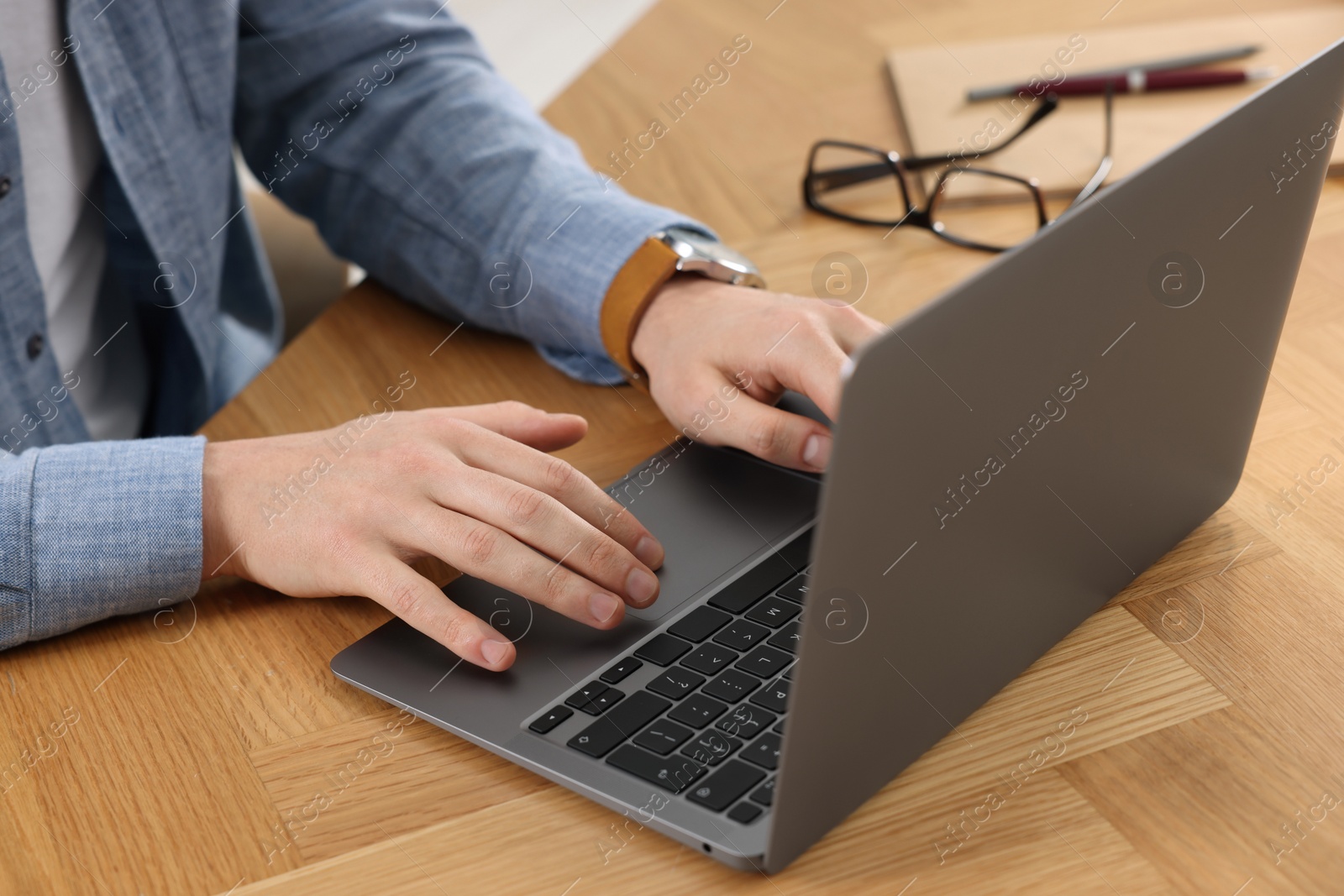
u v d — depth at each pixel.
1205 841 0.42
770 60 1.18
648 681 0.50
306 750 0.49
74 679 0.54
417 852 0.44
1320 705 0.48
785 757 0.39
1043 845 0.42
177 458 0.60
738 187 0.96
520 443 0.63
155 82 0.85
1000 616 0.47
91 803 0.47
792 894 0.41
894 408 0.36
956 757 0.47
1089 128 0.98
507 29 2.67
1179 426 0.53
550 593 0.54
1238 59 1.04
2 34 0.79
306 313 1.12
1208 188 0.47
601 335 0.75
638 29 1.28
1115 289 0.45
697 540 0.59
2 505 0.56
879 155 0.93
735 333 0.68
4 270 0.76
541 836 0.44
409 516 0.58
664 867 0.43
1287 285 0.56
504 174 0.83
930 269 0.83
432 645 0.54
